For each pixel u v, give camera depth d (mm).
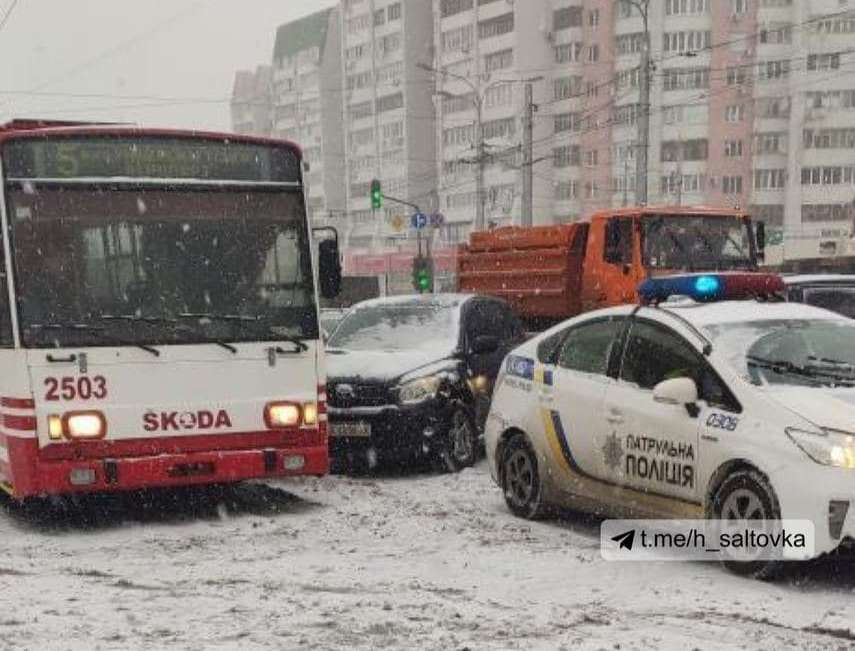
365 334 11047
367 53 92750
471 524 7414
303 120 105500
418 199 88875
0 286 7477
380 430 9734
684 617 4883
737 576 5738
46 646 4289
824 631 4645
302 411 7906
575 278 15688
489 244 17281
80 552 6812
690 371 6309
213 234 7781
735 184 72875
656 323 6734
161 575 5938
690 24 71562
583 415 6984
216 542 7020
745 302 6945
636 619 4836
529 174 32062
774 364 6082
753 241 15656
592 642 4375
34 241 7301
